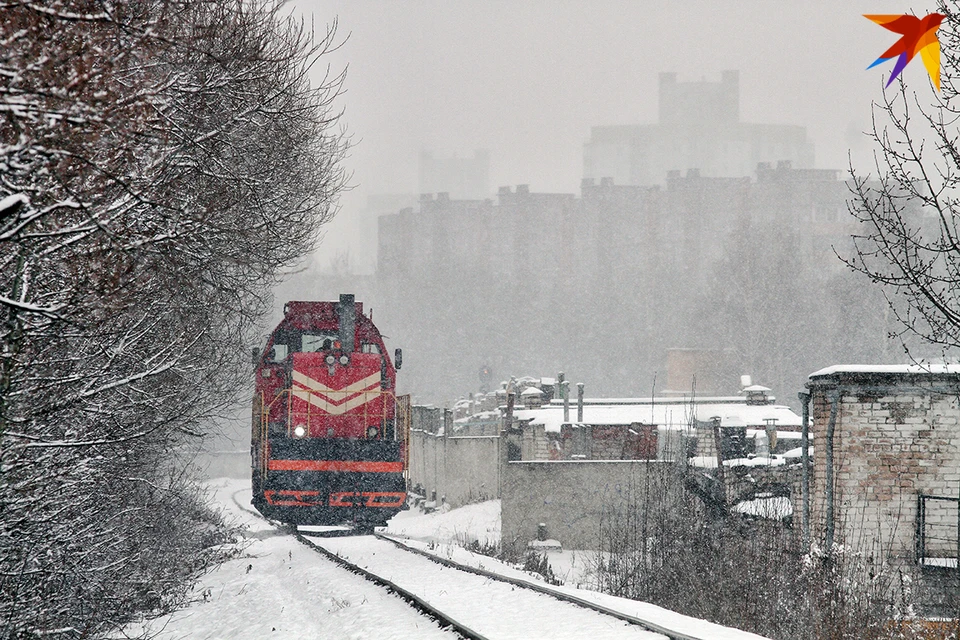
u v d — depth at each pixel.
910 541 70.50
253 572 84.12
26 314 37.97
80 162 34.03
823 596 60.06
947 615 62.69
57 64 31.20
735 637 42.97
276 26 81.25
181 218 43.34
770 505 83.94
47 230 37.50
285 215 80.56
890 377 70.62
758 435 98.50
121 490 59.75
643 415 139.62
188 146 50.34
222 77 54.25
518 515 123.25
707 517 78.94
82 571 48.94
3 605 44.69
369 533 106.38
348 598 60.59
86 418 45.66
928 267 49.22
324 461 99.94
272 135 75.88
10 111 29.72
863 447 71.44
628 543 86.25
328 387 101.12
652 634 42.66
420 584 63.22
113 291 38.66
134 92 36.62
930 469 71.00
